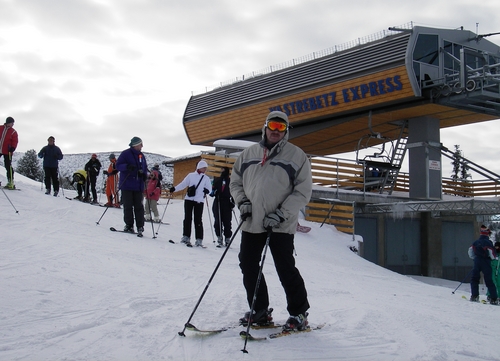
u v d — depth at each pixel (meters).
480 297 10.97
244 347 3.29
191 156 26.78
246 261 3.85
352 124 22.31
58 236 8.20
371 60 19.39
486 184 24.81
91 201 14.80
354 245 16.00
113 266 6.32
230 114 25.86
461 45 19.73
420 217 20.83
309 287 6.74
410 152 21.16
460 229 21.52
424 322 4.69
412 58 18.16
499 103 18.84
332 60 21.06
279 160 3.75
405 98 18.67
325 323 4.27
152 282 5.66
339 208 17.30
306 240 15.38
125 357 3.08
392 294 7.34
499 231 30.48
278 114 3.73
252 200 3.75
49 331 3.52
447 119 21.55
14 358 2.94
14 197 11.88
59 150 13.88
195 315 4.23
